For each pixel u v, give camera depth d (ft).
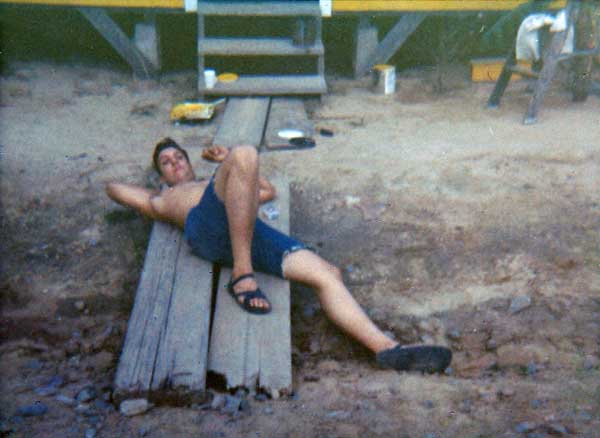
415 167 18.80
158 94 25.13
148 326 11.66
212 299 13.39
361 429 9.66
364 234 16.30
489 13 27.17
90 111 23.08
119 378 10.36
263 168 18.71
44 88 24.99
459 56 29.27
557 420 9.86
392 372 11.69
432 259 15.42
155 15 26.13
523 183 17.95
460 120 22.44
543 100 24.26
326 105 24.25
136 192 15.60
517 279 14.67
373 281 14.99
